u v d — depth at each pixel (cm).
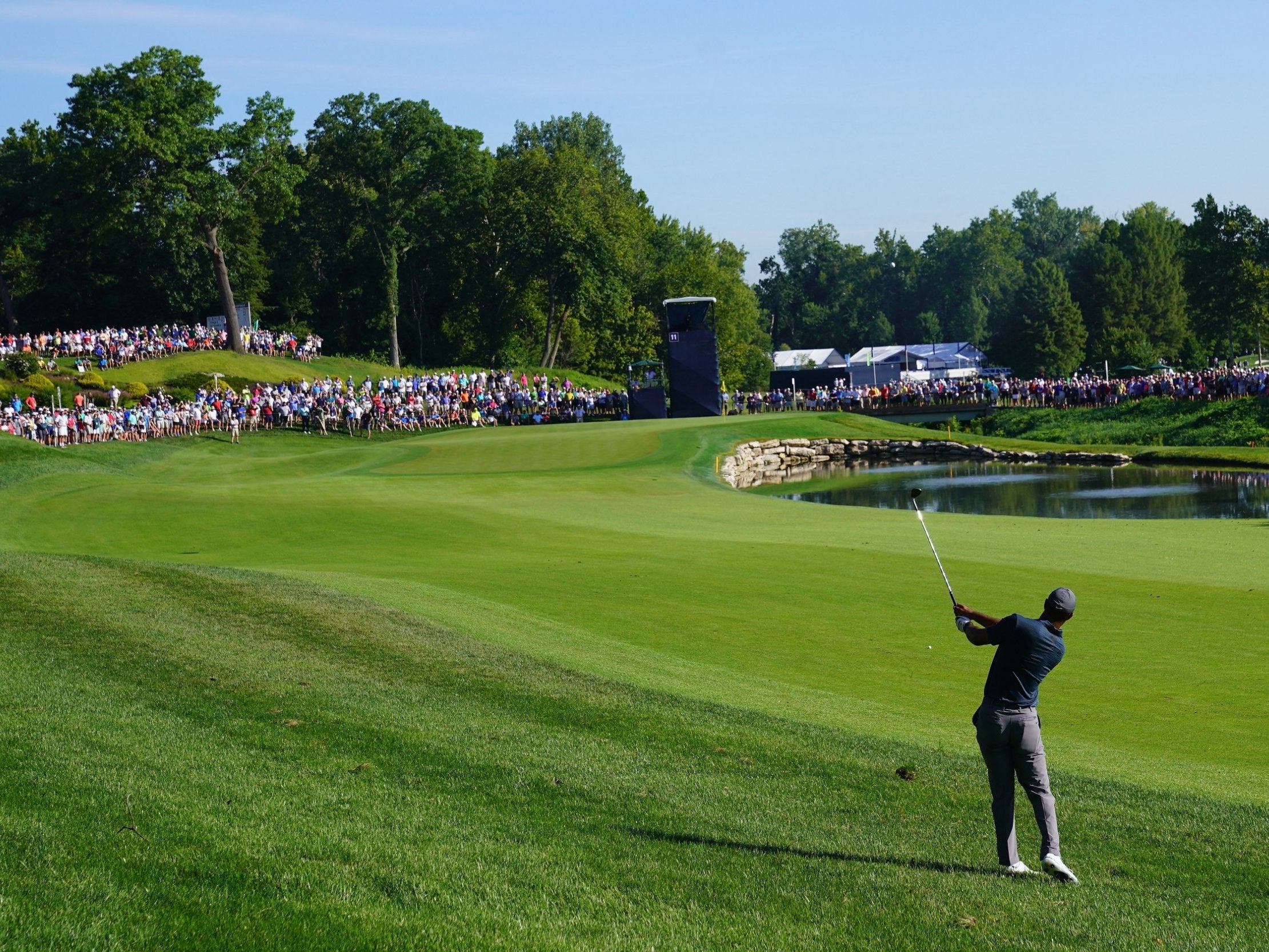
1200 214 11062
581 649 1706
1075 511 4412
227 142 8450
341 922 703
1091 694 1516
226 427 7019
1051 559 2566
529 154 10894
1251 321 10956
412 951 670
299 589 2003
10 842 812
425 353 11650
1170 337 13662
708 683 1533
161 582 2002
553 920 736
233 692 1345
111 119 7894
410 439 7038
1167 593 2150
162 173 8356
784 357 15612
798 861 886
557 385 10050
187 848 819
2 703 1237
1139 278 13938
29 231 10175
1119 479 5522
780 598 2144
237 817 902
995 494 5094
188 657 1514
